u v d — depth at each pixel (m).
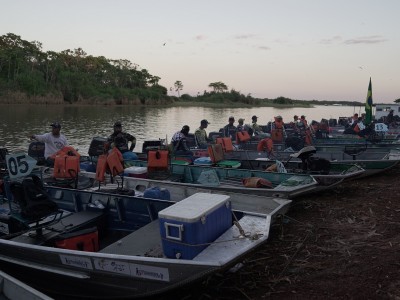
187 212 4.43
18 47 61.06
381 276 4.75
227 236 4.83
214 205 4.69
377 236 6.01
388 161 10.05
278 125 15.44
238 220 5.41
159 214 4.46
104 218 6.26
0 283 4.42
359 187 9.26
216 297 4.73
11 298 4.30
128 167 8.87
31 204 5.19
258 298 4.61
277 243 6.07
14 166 5.79
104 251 4.76
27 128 24.06
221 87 88.38
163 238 4.48
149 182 7.66
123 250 4.78
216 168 8.84
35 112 37.38
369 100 16.22
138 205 6.07
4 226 5.92
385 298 4.31
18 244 4.94
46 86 56.59
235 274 5.16
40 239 5.30
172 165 9.16
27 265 5.09
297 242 6.05
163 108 56.81
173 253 4.43
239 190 7.64
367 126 15.39
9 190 5.75
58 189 6.92
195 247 4.33
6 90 51.47
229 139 10.77
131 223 6.19
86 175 8.25
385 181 9.95
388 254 5.30
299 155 8.88
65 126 26.45
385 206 7.54
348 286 4.62
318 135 15.69
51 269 4.92
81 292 5.02
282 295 4.62
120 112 42.75
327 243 5.93
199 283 4.68
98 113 39.69
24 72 57.38
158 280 4.33
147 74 80.75
